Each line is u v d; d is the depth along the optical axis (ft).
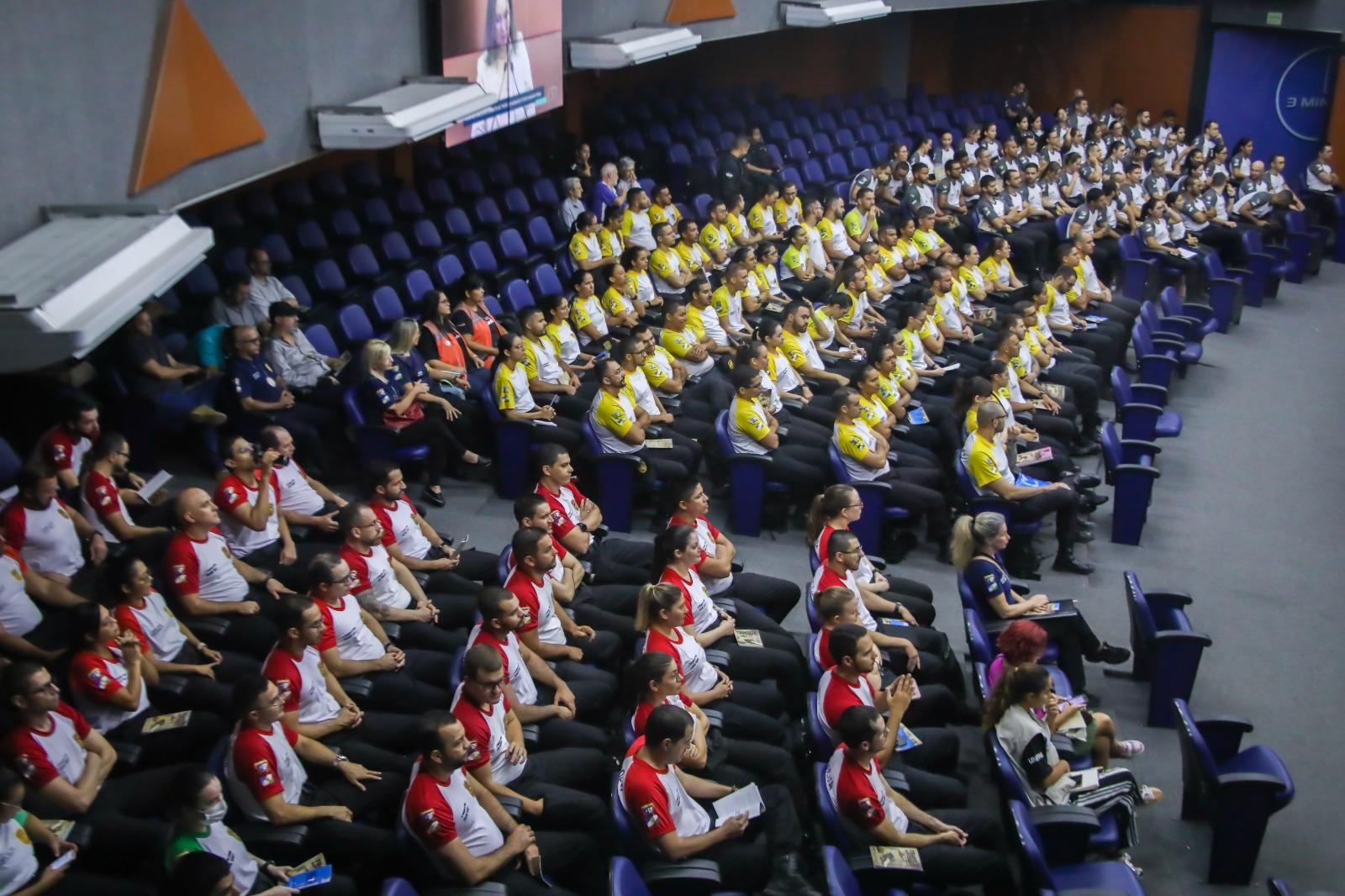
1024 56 71.20
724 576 22.12
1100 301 41.06
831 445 27.37
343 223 37.04
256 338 26.89
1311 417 37.76
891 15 66.80
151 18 20.29
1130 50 68.90
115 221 18.01
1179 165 60.95
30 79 17.30
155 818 15.99
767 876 16.85
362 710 18.43
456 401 28.78
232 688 17.79
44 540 20.03
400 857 15.81
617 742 18.81
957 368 34.78
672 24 44.75
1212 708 22.99
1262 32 65.41
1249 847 18.26
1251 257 49.01
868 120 61.41
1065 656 22.24
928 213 47.06
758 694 19.77
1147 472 28.30
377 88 28.60
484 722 16.39
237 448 21.38
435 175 42.93
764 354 28.81
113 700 16.90
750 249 40.01
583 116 54.85
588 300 33.94
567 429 28.53
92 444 23.53
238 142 22.77
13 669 15.12
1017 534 26.84
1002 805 18.84
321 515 23.35
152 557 21.02
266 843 15.34
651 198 45.78
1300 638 25.46
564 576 21.36
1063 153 60.23
